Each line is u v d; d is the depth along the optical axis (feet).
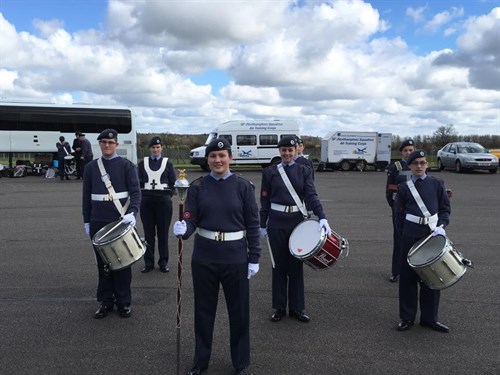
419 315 17.39
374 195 55.88
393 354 14.17
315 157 143.64
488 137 175.01
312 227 16.24
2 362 13.41
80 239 29.71
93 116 87.10
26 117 84.28
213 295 12.92
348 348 14.57
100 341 14.89
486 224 36.50
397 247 21.24
